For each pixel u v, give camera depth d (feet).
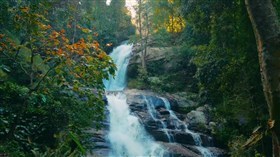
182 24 72.74
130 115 48.49
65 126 23.90
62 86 21.12
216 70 39.29
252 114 34.58
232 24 32.01
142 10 77.56
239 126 42.63
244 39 30.99
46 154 18.79
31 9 21.06
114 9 96.48
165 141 44.45
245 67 32.42
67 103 23.04
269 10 6.76
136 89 65.57
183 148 42.11
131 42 77.25
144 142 43.14
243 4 29.60
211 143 46.11
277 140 6.34
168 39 77.71
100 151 35.50
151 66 73.10
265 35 6.63
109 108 47.88
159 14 73.00
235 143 37.29
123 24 97.60
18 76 29.45
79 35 60.34
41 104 22.43
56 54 19.88
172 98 58.70
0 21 26.22
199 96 57.62
